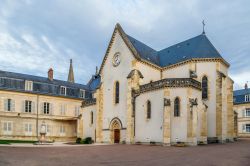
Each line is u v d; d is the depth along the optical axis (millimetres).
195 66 36031
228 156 18312
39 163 15289
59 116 50875
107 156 19000
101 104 38812
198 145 28609
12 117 45406
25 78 48531
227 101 36125
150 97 31531
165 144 28406
